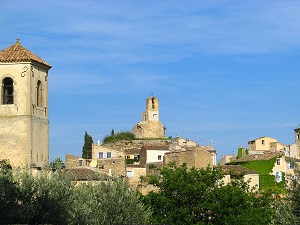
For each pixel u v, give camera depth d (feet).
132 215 213.05
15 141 255.70
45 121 267.80
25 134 255.70
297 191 200.54
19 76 258.57
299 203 199.31
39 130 262.67
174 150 519.19
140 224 211.20
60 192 193.77
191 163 451.12
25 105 257.34
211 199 261.85
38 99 265.13
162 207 263.90
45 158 265.75
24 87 258.16
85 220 194.70
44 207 188.65
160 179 309.63
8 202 185.88
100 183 218.38
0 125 256.93
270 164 482.28
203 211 261.65
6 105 257.75
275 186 454.81
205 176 278.05
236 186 273.33
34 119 259.39
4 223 180.34
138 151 594.24
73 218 192.44
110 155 536.83
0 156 255.50
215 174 281.95
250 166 487.61
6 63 258.98
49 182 194.49
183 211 258.16
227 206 261.24
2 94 259.19
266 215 258.16
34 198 191.42
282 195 350.43
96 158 529.86
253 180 464.65
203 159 451.53
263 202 269.64
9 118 256.93
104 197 212.02
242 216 255.91
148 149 543.80
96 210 204.95
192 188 263.70
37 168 252.83
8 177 191.72
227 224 255.91
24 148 255.09
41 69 267.18
